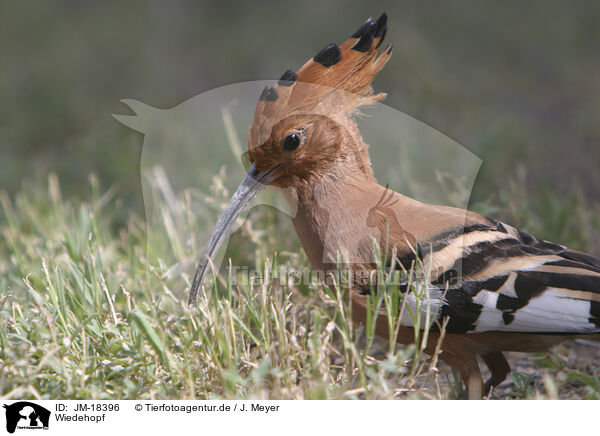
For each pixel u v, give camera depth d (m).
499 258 9.55
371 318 9.02
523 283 9.37
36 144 21.27
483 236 9.74
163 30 28.72
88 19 29.47
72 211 14.78
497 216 13.60
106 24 29.05
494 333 9.61
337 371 10.05
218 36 28.44
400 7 28.66
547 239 13.57
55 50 27.00
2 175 18.34
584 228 13.89
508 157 18.11
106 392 8.86
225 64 26.08
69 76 24.88
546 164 18.20
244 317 10.15
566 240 13.77
